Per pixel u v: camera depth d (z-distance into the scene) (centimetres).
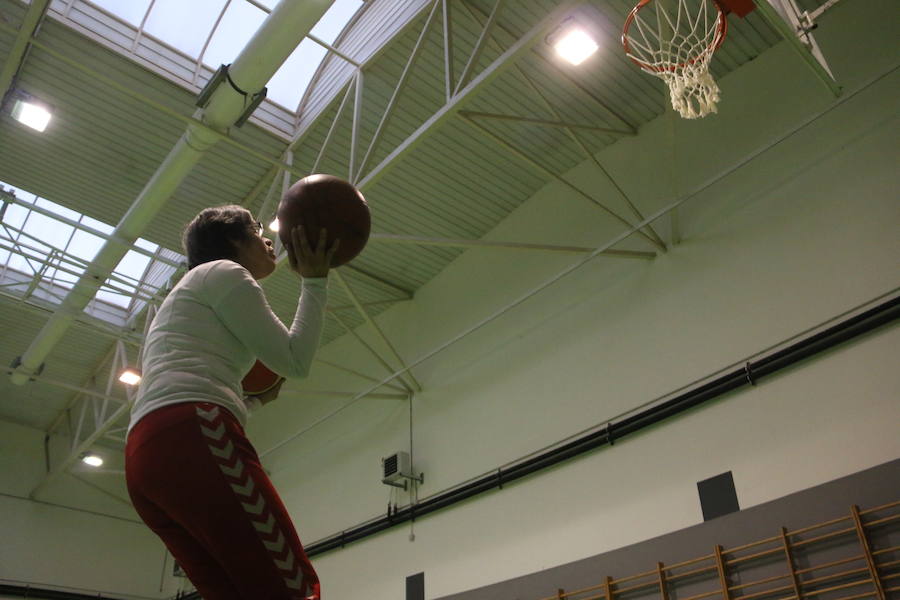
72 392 1611
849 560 619
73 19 957
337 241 199
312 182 210
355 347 1404
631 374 895
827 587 628
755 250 827
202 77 1059
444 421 1130
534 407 998
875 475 638
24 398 1614
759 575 677
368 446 1266
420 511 1086
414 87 988
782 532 670
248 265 211
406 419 1210
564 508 896
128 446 160
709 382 808
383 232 1203
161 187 954
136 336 1281
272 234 1158
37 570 1520
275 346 170
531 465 950
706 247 877
